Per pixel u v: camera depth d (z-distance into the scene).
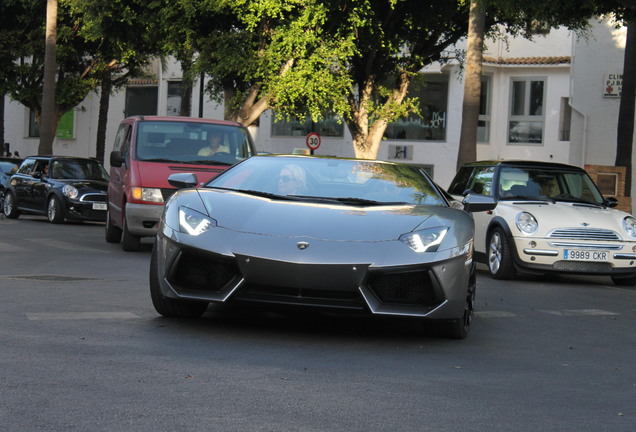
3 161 34.31
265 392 5.94
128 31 34.50
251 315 9.45
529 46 46.38
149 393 5.73
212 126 18.70
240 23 33.06
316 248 7.90
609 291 14.98
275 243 7.95
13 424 4.86
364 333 8.80
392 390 6.26
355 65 36.16
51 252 17.17
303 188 9.45
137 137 18.14
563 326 10.34
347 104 33.09
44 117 39.84
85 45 43.72
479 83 27.30
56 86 43.50
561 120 45.75
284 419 5.25
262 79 32.31
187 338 7.90
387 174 9.95
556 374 7.34
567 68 45.41
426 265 8.01
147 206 17.30
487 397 6.24
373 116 35.88
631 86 29.16
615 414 5.95
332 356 7.47
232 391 5.91
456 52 37.03
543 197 16.80
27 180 29.58
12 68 42.94
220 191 9.13
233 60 31.39
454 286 8.19
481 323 10.20
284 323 9.08
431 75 46.81
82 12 38.53
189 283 8.24
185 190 9.27
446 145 46.62
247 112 33.34
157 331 8.17
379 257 7.92
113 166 18.91
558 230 15.48
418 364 7.38
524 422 5.56
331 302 7.88
